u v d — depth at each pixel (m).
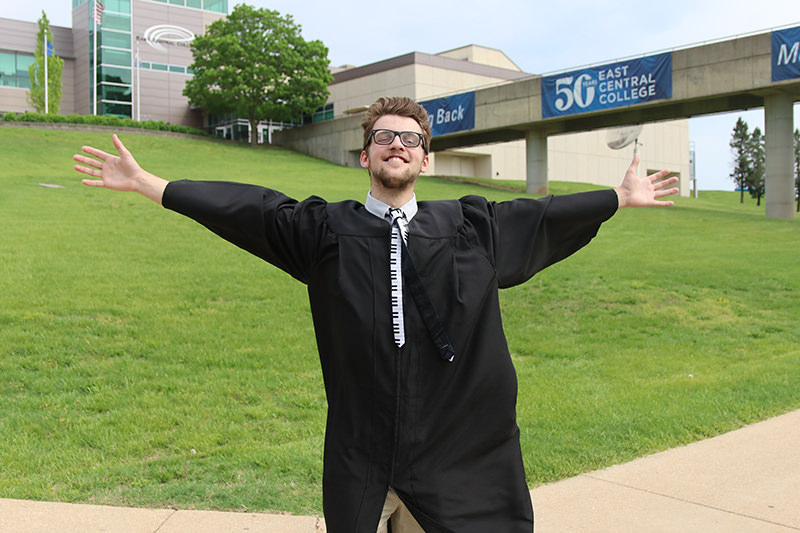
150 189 2.67
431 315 2.40
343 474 2.39
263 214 2.59
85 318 9.39
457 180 44.06
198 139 48.22
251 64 47.66
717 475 4.76
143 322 9.53
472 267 2.51
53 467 5.05
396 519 2.52
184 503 4.32
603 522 4.05
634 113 33.19
